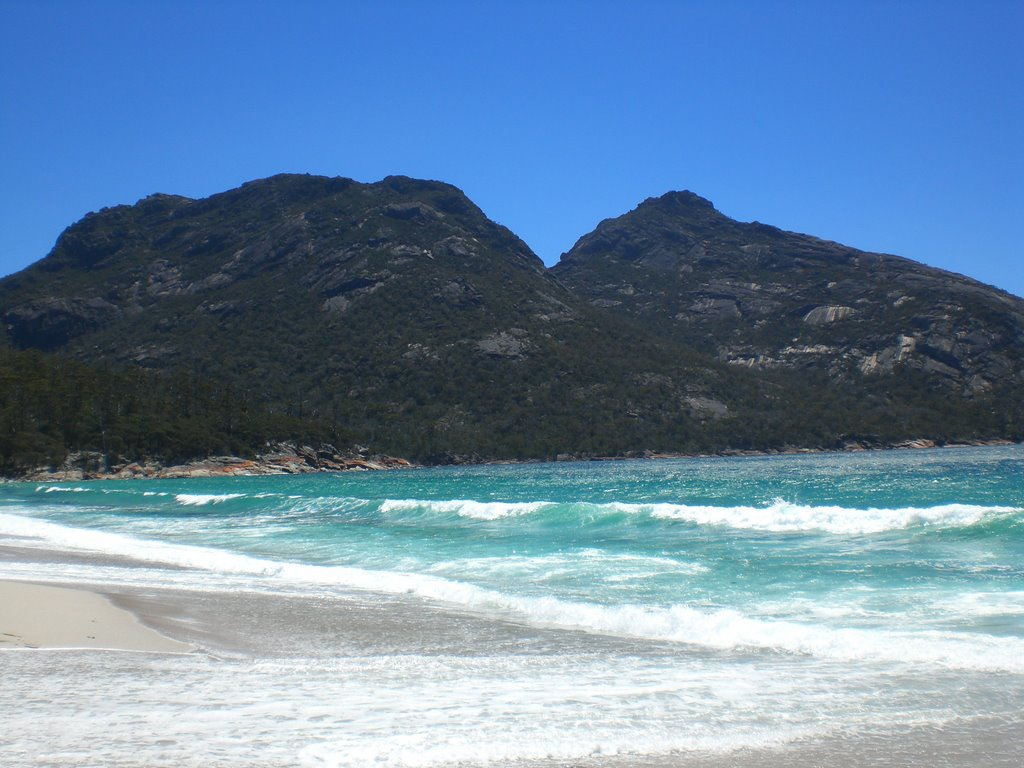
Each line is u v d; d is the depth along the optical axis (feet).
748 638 39.06
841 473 216.13
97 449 320.29
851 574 54.13
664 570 58.85
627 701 29.43
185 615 47.57
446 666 35.27
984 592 46.88
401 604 50.39
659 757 24.18
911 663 33.91
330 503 128.36
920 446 519.19
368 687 31.71
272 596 53.72
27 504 167.73
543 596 51.19
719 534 76.84
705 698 29.68
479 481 230.07
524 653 37.68
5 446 295.89
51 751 24.26
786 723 26.91
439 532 89.86
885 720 27.07
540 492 164.55
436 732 26.03
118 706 28.99
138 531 105.09
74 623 43.83
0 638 40.11
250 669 34.81
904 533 69.97
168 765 23.16
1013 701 28.58
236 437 367.86
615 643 39.45
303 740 25.30
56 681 32.53
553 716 27.71
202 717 27.58
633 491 157.07
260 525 105.91
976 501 111.86
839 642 37.19
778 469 263.29
